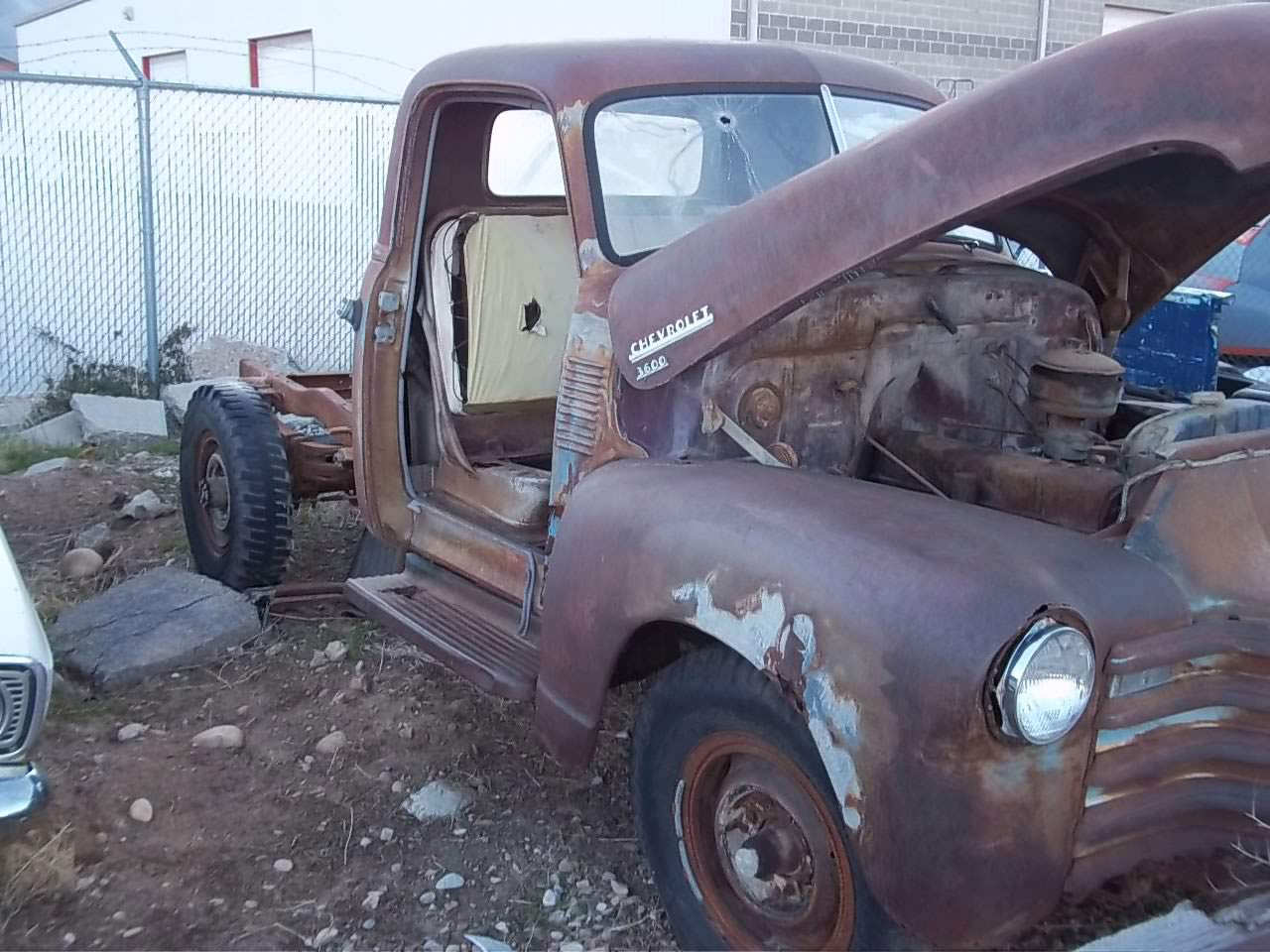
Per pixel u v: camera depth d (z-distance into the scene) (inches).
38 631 123.7
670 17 402.0
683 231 140.6
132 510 247.9
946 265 140.7
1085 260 147.1
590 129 136.2
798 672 94.6
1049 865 88.8
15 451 298.8
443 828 141.1
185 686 173.8
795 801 103.3
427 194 166.6
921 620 87.8
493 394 161.6
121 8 693.9
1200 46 93.3
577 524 119.6
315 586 201.3
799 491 107.4
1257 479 101.7
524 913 126.6
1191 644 92.1
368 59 498.3
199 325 402.0
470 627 150.7
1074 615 87.0
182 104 394.9
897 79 163.8
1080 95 98.0
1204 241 133.9
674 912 117.1
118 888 128.2
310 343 417.4
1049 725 85.7
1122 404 149.6
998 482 123.7
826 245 111.7
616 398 128.0
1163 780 93.7
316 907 126.6
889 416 135.7
